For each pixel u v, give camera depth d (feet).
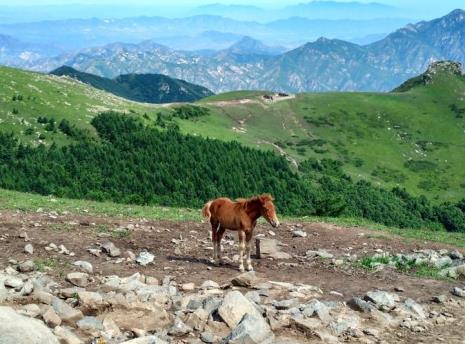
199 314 41.01
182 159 592.60
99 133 634.02
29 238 68.90
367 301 51.75
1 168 479.00
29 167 488.02
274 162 647.56
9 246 64.03
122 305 40.68
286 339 37.88
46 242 67.56
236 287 53.72
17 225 76.18
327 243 90.17
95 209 101.65
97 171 528.22
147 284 52.54
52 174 482.28
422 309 51.34
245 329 35.60
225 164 599.98
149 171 551.59
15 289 43.21
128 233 79.66
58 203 106.83
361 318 46.55
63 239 70.85
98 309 39.50
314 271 66.18
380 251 85.35
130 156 578.25
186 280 56.59
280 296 51.26
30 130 581.53
